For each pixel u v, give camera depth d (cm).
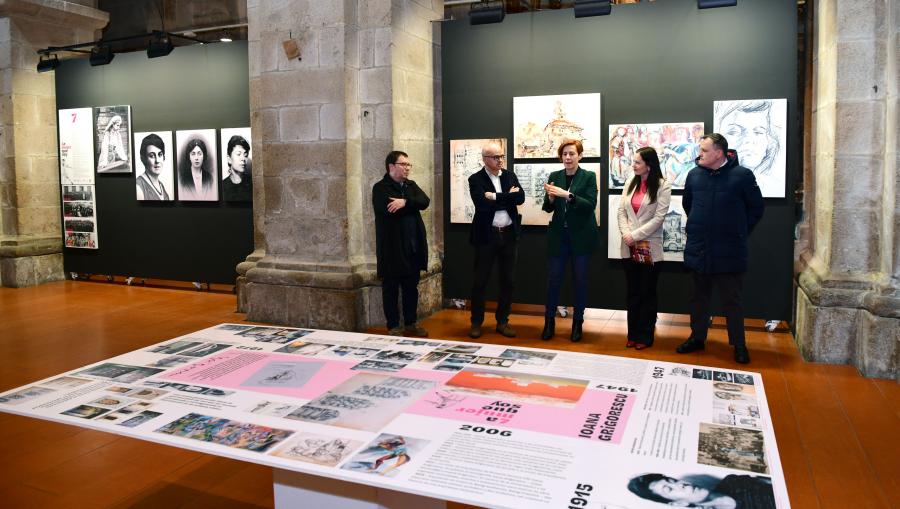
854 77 579
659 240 633
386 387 279
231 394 274
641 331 655
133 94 1018
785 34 668
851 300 586
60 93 1083
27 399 270
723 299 606
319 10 747
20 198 1063
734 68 686
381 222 689
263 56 781
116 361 324
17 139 1056
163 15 1194
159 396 272
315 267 770
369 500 241
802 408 496
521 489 193
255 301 799
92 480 397
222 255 977
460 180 799
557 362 309
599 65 732
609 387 274
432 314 813
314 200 771
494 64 773
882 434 447
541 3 1006
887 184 570
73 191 1085
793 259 679
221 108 953
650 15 710
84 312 869
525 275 780
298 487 250
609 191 738
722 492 189
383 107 758
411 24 789
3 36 1042
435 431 233
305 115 766
